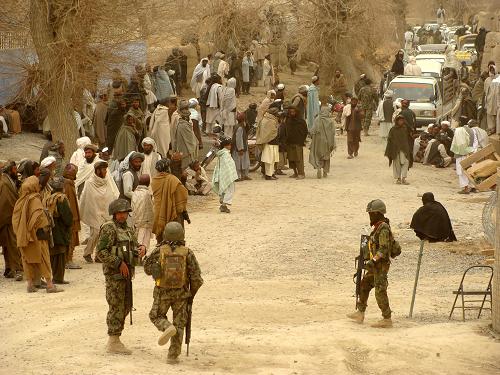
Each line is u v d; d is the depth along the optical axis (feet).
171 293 44.27
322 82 201.67
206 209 94.63
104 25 112.78
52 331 51.16
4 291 63.16
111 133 106.42
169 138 102.63
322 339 49.39
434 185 112.68
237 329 52.65
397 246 53.47
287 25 210.59
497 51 199.11
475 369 45.88
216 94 133.28
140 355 46.16
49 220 62.85
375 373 44.80
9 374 41.75
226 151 92.38
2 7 115.96
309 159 114.62
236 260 74.08
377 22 206.90
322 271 71.31
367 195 102.73
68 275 68.39
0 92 124.16
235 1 184.55
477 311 59.21
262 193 103.50
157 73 138.72
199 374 42.01
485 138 106.83
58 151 83.15
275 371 43.55
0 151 115.03
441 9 385.29
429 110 149.28
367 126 157.28
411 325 54.44
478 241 80.64
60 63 110.52
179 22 171.22
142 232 71.92
